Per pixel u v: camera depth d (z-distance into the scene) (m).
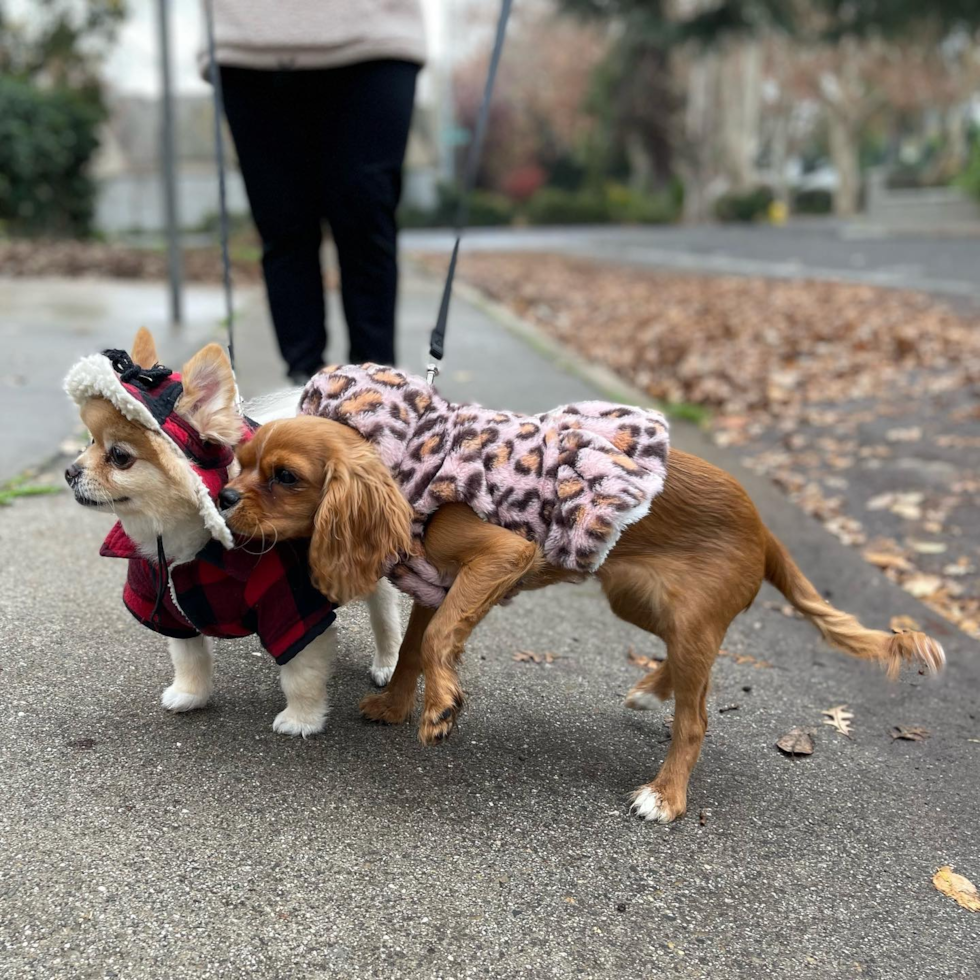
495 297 11.98
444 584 2.37
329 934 1.88
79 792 2.24
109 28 18.44
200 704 2.61
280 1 3.87
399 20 3.96
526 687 2.96
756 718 2.92
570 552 2.25
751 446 5.85
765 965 1.93
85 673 2.73
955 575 4.17
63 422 4.89
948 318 9.56
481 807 2.34
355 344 4.34
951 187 26.70
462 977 1.82
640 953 1.92
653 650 3.30
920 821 2.47
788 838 2.35
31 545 3.49
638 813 2.37
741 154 42.88
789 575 2.56
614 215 43.19
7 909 1.87
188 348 6.85
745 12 21.33
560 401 6.06
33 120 16.12
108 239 18.39
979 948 2.04
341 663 2.96
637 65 39.38
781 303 11.32
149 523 2.22
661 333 9.34
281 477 2.20
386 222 4.16
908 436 5.86
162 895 1.94
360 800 2.31
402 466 2.29
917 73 37.44
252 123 4.10
